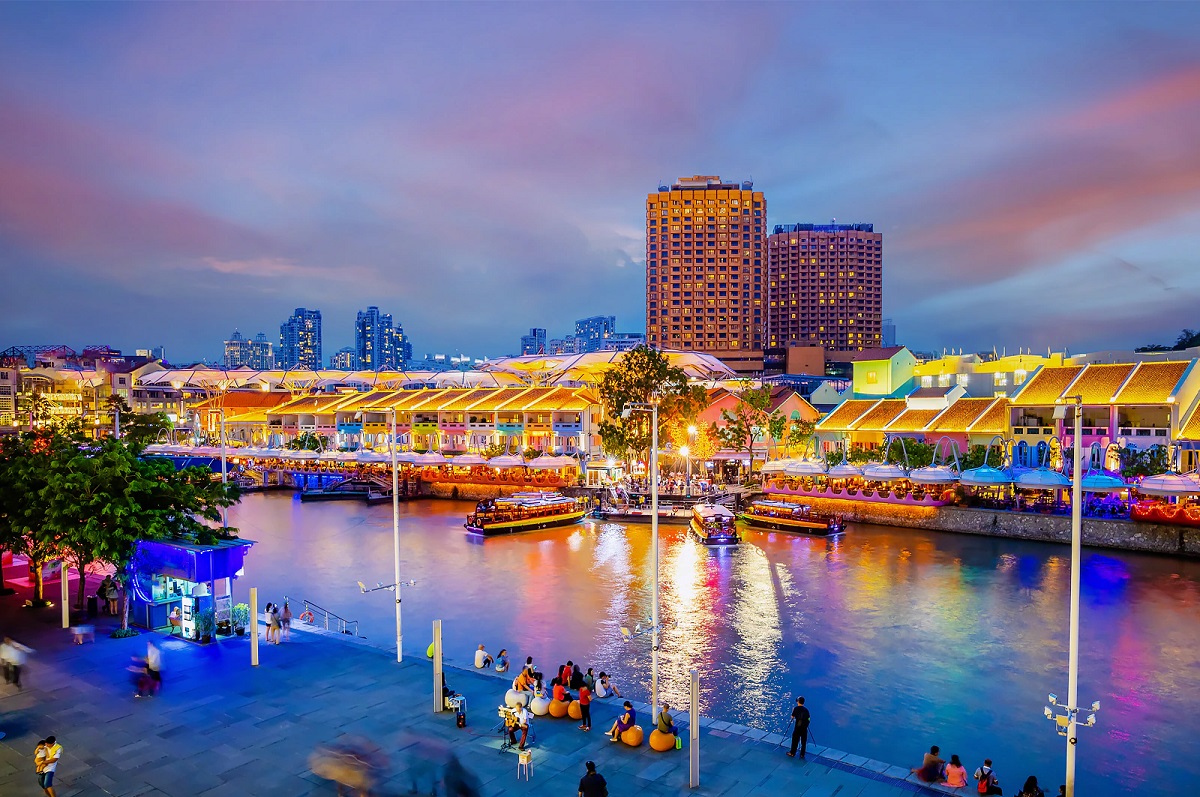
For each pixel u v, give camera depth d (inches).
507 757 961.5
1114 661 1443.2
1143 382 2903.5
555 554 2455.7
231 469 4753.9
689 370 4950.8
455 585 2037.4
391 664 1306.6
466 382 5359.3
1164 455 2689.5
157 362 7239.2
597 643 1555.1
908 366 4717.0
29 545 1566.2
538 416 4227.4
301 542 2696.9
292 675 1243.2
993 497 2893.7
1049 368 3267.7
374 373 6294.3
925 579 2080.5
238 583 2079.2
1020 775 1033.5
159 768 917.8
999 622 1680.6
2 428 5064.0
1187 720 1197.1
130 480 1467.8
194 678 1223.5
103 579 1734.7
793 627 1657.2
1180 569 2159.2
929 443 3380.9
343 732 1025.5
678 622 1695.4
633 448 3607.3
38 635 1425.9
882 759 1071.0
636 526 3009.4
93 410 6171.3
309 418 5339.6
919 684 1341.0
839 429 3698.3
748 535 2797.7
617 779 911.7
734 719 1202.6
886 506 2994.6
